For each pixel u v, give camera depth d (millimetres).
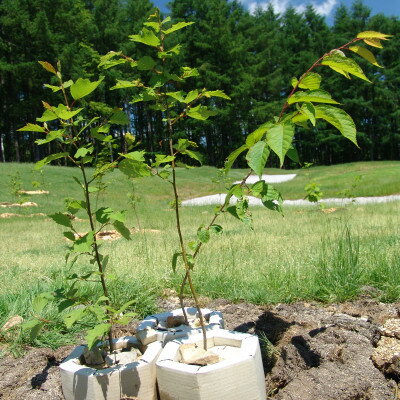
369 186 25719
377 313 3354
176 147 2359
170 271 4973
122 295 3975
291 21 67750
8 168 30328
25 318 3564
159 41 2219
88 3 52375
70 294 2381
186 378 2008
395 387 2326
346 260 4379
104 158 2729
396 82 61312
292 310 3566
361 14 64688
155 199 28375
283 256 5703
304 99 1690
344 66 1801
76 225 13180
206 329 2506
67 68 40750
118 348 2541
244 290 4152
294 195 26219
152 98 2287
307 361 2568
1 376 2635
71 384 2152
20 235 11438
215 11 56719
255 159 1514
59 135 2141
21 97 51406
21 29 42438
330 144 59812
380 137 62969
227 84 54469
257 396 2045
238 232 9570
